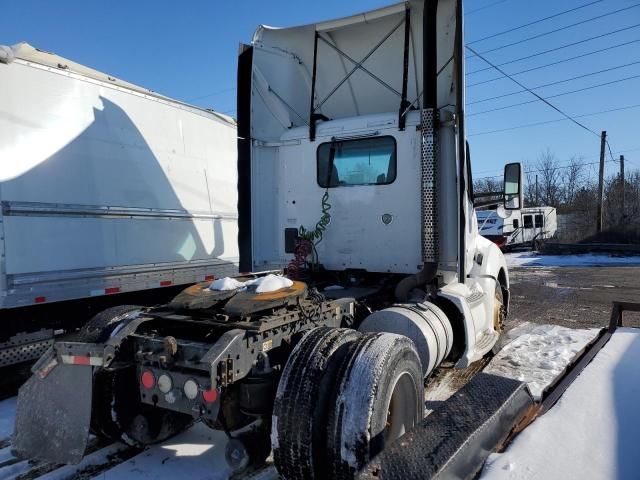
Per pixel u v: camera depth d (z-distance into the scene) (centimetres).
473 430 205
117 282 589
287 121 560
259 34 552
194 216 706
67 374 305
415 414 306
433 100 456
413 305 418
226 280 353
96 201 565
